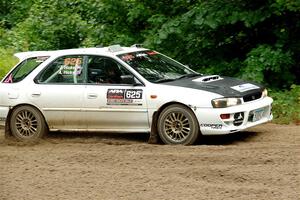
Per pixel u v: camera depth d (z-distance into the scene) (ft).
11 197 38.14
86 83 54.60
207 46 75.20
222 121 49.62
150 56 56.29
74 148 51.72
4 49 92.32
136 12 75.77
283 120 60.90
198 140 52.08
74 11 85.81
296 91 66.80
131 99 52.49
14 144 55.21
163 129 51.49
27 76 57.11
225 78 55.57
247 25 68.49
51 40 86.22
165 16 75.10
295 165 42.16
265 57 68.59
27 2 111.55
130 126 53.06
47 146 53.72
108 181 40.60
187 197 36.65
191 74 56.08
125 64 53.62
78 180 41.14
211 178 40.24
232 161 43.91
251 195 36.50
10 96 56.95
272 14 69.87
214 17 69.15
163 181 39.96
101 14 79.61
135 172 42.39
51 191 39.06
